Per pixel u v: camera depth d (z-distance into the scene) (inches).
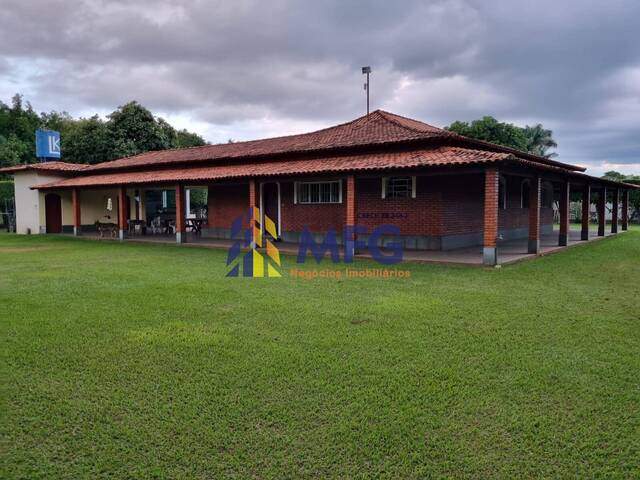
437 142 522.9
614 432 130.8
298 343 206.2
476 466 115.8
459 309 265.7
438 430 131.9
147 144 1373.0
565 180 589.9
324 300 291.1
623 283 346.6
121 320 245.0
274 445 124.7
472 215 617.6
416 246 572.7
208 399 151.2
